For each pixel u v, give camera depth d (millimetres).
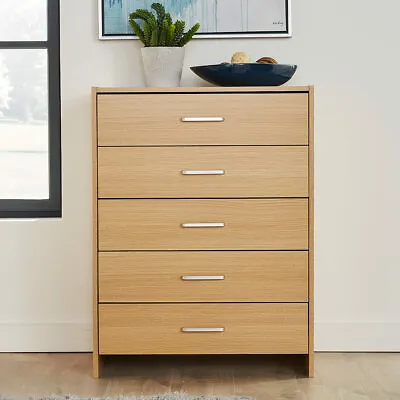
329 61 3117
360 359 3076
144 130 2775
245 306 2811
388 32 3105
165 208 2791
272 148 2771
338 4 3100
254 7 3098
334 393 2668
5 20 3262
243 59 2906
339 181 3148
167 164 2779
